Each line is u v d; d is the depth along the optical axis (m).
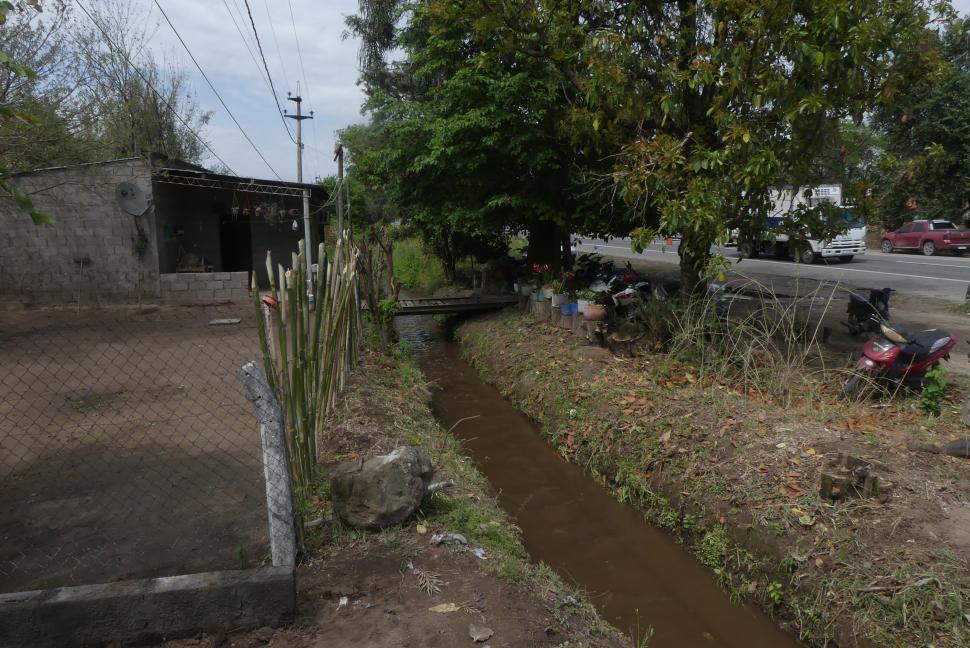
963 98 23.09
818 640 3.98
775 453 5.38
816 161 8.05
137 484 5.00
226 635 3.22
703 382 7.37
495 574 3.91
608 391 7.59
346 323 7.48
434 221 14.03
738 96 7.61
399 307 12.88
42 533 4.24
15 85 9.73
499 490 6.56
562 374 8.75
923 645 3.47
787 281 16.12
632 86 8.42
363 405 6.92
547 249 14.84
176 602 3.18
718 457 5.58
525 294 13.36
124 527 4.31
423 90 18.41
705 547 5.05
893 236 25.77
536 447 7.73
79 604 3.10
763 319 8.27
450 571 3.84
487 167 12.96
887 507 4.40
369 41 19.25
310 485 4.79
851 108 7.40
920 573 3.80
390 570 3.80
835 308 12.05
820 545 4.30
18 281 14.28
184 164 15.87
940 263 21.06
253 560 3.88
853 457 4.79
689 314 8.30
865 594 3.86
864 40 6.48
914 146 24.08
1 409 6.96
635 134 9.09
